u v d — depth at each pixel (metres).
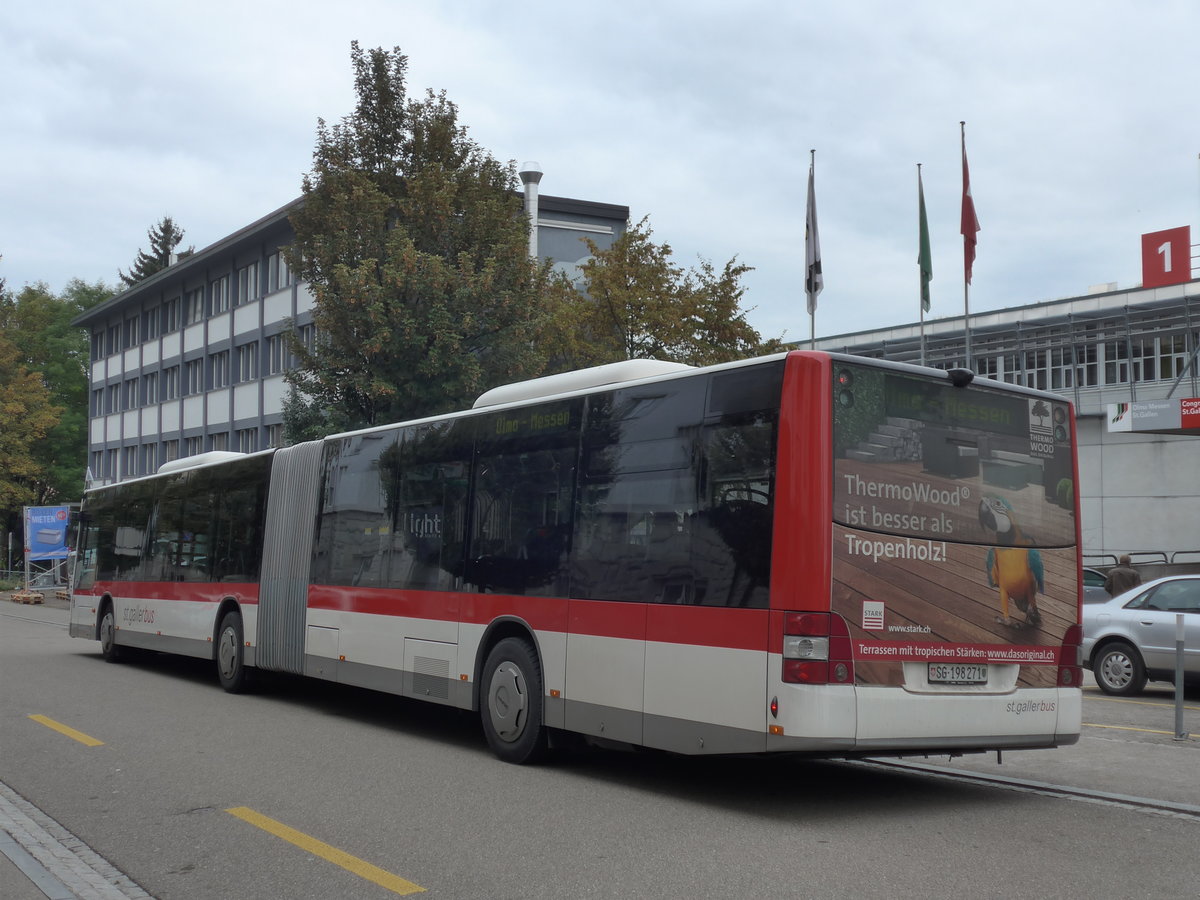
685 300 26.69
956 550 8.02
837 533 7.49
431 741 11.20
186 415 51.59
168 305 54.31
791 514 7.50
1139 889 5.80
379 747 10.69
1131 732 11.82
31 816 7.69
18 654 21.12
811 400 7.58
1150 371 35.12
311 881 6.05
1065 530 8.66
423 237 24.38
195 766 9.55
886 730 7.48
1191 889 5.80
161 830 7.25
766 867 6.25
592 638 9.01
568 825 7.34
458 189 24.66
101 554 20.73
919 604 7.79
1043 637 8.37
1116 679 15.71
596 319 26.97
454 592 10.78
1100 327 36.00
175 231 86.62
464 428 11.05
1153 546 34.75
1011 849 6.67
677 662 8.18
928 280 26.58
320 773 9.26
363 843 6.86
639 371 9.35
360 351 23.05
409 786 8.71
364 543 12.51
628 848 6.70
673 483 8.46
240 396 46.34
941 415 8.12
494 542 10.35
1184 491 34.28
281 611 14.12
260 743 10.87
